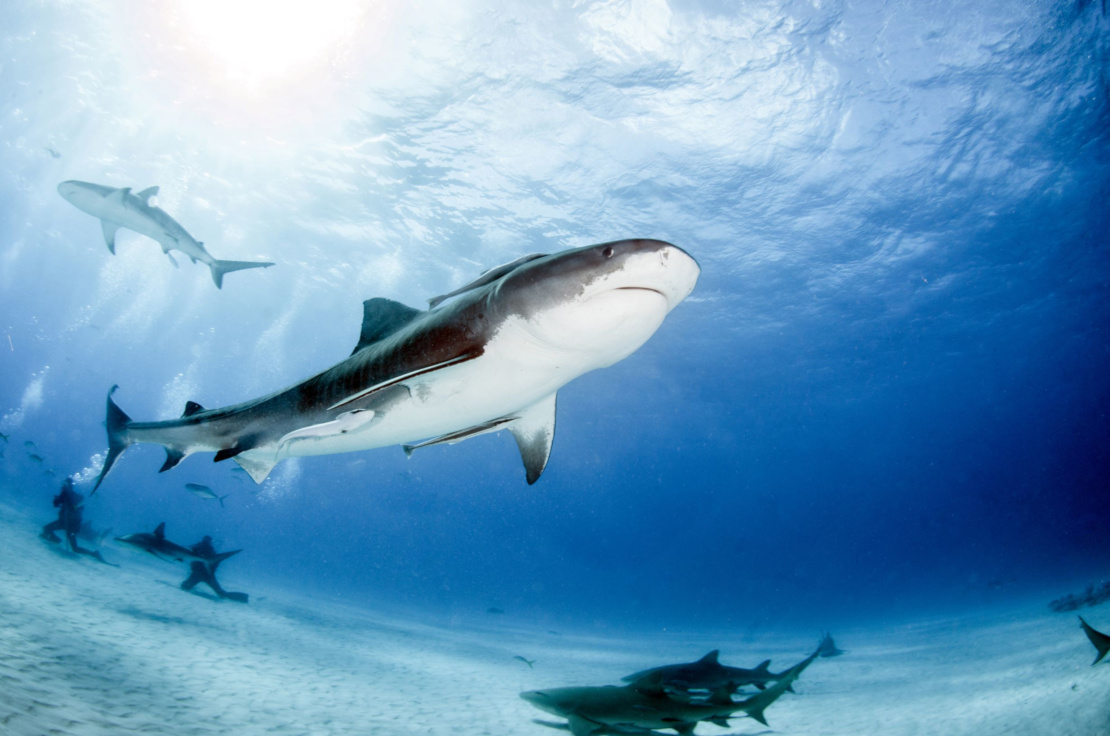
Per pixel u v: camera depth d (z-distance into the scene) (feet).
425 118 47.65
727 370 95.76
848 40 40.91
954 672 33.60
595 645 68.44
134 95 51.21
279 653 28.81
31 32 47.29
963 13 39.78
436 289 75.82
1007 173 55.16
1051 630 42.91
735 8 38.06
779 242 62.59
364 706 21.20
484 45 40.98
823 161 51.72
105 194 32.53
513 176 53.16
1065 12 40.19
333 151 53.01
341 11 39.81
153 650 21.25
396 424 10.63
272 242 70.28
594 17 38.55
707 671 18.78
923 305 79.25
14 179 75.87
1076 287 80.69
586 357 9.41
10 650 14.49
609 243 8.00
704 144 49.21
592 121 46.96
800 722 24.00
